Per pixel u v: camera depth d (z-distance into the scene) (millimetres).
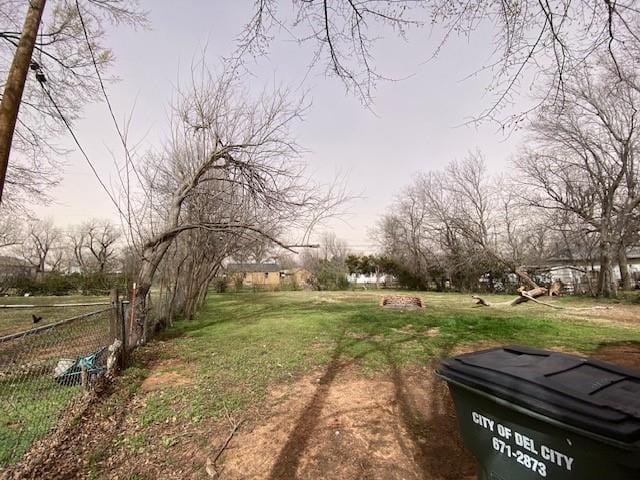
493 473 1745
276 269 49125
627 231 19250
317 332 8812
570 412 1418
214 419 3777
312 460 2980
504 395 1653
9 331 9867
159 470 2875
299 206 10203
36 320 10625
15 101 2758
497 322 10227
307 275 37844
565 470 1448
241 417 3812
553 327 9305
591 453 1372
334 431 3475
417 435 3387
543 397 1517
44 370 5234
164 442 3311
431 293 29547
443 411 3922
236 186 11406
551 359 1880
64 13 7559
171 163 10805
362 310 14117
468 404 1881
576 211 21953
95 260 45438
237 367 5738
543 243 27688
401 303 15898
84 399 4309
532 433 1564
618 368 1728
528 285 24844
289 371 5453
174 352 6988
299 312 13453
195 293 12836
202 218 11117
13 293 27312
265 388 4703
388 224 39438
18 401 4223
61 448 3219
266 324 10375
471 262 27906
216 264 14070
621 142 18562
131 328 6980
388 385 4770
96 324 7004
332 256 45781
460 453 3062
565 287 27750
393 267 37531
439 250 33750
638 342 7406
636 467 1274
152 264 8133
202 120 10141
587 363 1800
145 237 9375
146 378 5305
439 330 8961
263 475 2781
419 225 34812
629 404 1400
